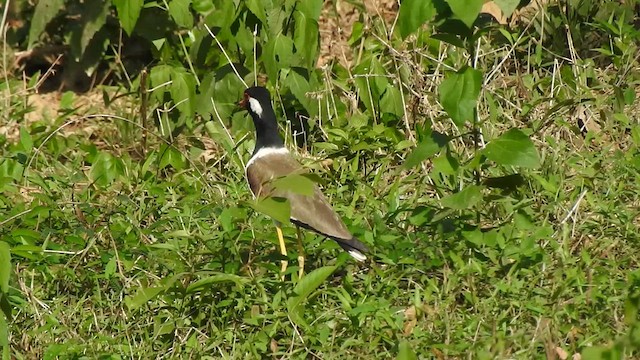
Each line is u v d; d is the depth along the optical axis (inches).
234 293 417.1
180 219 476.1
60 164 541.3
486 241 434.6
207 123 559.5
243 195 511.8
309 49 545.6
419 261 439.2
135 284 434.0
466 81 410.9
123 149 573.3
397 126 556.1
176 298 418.3
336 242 453.4
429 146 425.4
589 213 470.9
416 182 508.4
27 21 653.3
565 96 556.7
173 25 605.6
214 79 565.9
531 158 410.9
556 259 436.5
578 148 533.0
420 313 405.7
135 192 513.0
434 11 409.4
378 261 453.1
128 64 642.8
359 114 556.1
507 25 593.9
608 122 540.7
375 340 391.9
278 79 567.5
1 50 655.1
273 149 502.0
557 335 384.8
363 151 530.0
